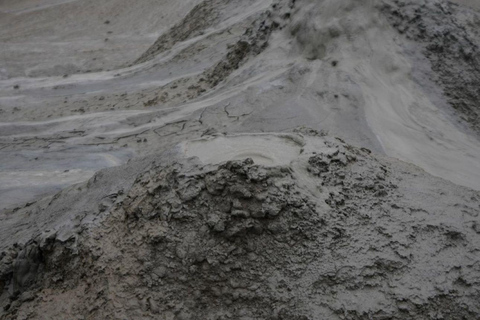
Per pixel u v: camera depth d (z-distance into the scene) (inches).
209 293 150.8
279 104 360.2
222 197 163.3
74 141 398.3
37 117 497.4
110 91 563.5
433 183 196.9
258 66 427.5
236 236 156.5
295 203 161.5
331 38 401.7
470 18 450.3
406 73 384.5
